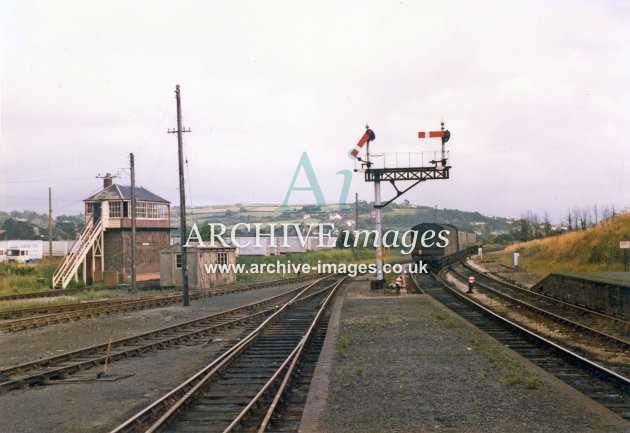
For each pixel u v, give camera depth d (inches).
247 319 941.2
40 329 874.8
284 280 1947.6
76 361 601.0
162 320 981.8
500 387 449.1
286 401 426.9
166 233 2175.2
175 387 481.1
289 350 654.5
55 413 410.0
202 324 905.5
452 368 523.5
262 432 335.3
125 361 607.8
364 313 977.5
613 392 445.7
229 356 576.1
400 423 363.6
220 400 431.8
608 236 1734.7
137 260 2046.0
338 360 572.4
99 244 2004.2
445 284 1499.8
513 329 752.3
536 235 3319.4
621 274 1186.6
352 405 406.9
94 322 954.1
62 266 1792.6
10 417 402.3
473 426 354.9
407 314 940.6
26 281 1787.6
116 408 421.4
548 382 462.9
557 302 1059.9
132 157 1633.9
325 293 1472.7
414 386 458.6
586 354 605.3
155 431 345.1
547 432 340.5
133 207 1635.1
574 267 1683.1
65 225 6466.5
